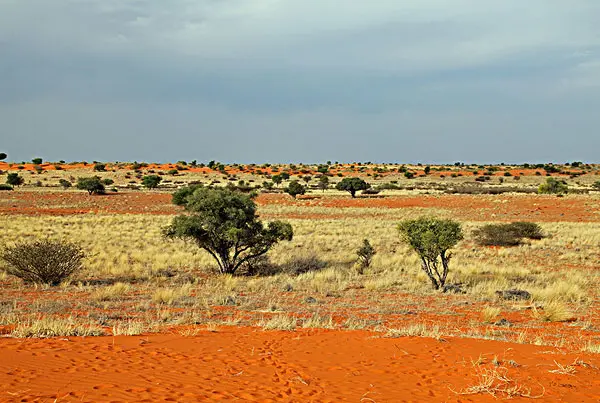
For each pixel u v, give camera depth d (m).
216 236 22.97
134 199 69.25
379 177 133.38
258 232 23.72
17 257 19.02
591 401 6.76
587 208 53.12
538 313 14.59
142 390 6.86
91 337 10.42
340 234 39.19
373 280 20.16
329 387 7.27
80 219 47.34
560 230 39.28
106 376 7.50
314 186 100.81
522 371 8.02
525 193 77.06
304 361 8.73
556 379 7.62
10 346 9.20
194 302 15.61
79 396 6.52
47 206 60.94
